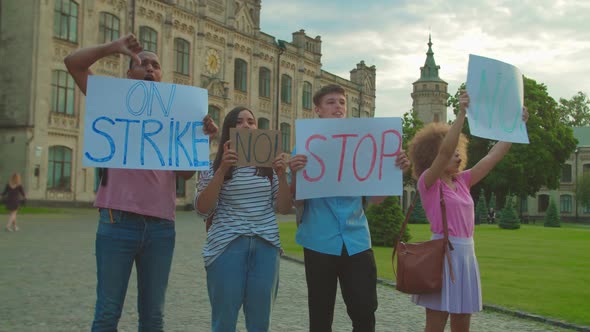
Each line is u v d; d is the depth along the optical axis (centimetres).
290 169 445
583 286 962
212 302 412
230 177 427
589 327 662
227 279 405
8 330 600
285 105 5209
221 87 4362
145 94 438
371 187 447
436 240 421
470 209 437
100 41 3400
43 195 3047
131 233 414
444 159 418
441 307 418
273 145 417
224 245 410
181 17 4009
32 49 3031
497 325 698
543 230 2964
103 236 414
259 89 4891
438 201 430
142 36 3694
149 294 425
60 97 3178
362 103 6481
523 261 1338
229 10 4478
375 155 451
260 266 414
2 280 900
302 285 966
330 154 449
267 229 420
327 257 436
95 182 3344
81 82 438
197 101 450
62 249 1346
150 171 428
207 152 445
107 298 408
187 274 1045
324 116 480
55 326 620
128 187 417
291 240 1856
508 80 452
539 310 760
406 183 5344
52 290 830
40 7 3055
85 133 421
